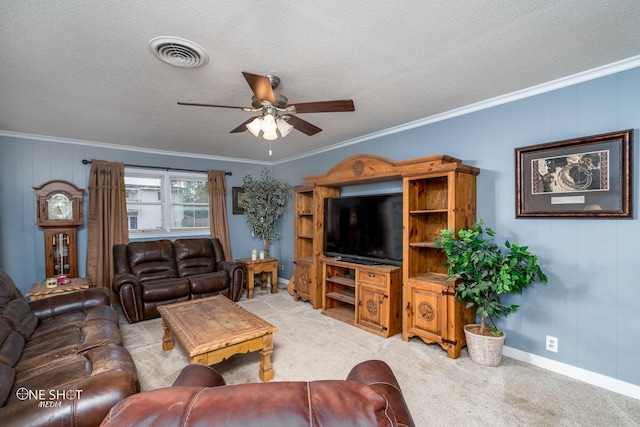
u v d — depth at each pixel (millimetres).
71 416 1148
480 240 2533
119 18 1560
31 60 1973
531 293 2521
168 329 2791
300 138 4066
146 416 638
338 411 670
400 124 3430
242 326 2365
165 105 2783
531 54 1961
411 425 1049
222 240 5266
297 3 1451
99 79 2248
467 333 2582
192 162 5117
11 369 1574
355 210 3746
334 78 2281
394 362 2543
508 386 2184
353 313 3727
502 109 2674
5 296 2301
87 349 1932
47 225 3748
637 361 2041
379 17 1571
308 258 4539
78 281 3609
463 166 2615
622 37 1765
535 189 2467
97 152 4301
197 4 1455
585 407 1949
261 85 1750
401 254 3225
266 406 668
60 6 1461
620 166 2072
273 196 5207
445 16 1569
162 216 4871
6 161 3717
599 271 2191
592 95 2205
